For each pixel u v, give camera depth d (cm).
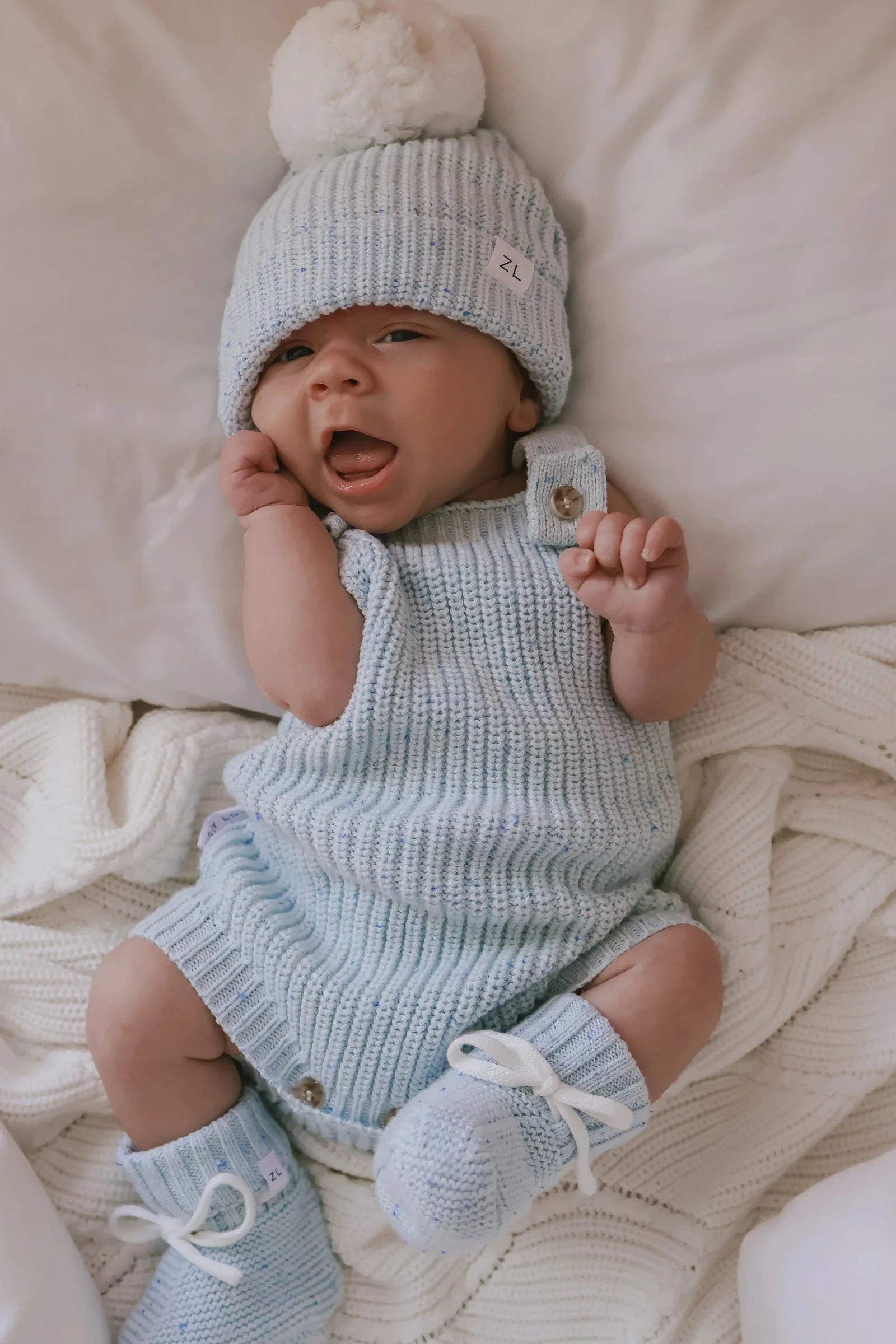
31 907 92
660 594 75
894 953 95
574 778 82
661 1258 86
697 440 88
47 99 83
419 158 81
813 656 93
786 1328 72
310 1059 80
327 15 81
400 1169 69
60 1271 76
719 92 81
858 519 87
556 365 86
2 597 92
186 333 90
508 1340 85
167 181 87
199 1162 82
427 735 81
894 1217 69
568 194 88
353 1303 87
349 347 80
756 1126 90
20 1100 85
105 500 90
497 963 79
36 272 86
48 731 97
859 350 83
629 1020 77
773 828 94
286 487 86
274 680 83
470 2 84
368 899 81
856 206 80
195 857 100
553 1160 72
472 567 85
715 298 85
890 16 77
